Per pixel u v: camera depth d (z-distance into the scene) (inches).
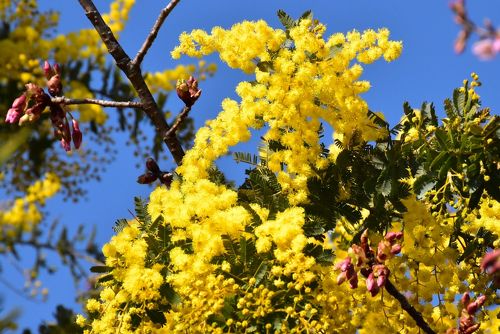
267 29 120.4
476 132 116.9
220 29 123.7
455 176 119.2
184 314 104.7
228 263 103.2
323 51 120.0
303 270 102.0
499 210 121.2
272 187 115.7
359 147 119.5
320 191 115.6
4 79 248.4
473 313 109.3
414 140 120.2
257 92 117.9
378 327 111.4
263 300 101.0
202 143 118.0
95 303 112.7
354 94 120.3
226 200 108.5
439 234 118.0
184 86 126.9
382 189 117.3
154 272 105.0
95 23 132.0
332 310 104.7
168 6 129.5
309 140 116.7
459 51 44.1
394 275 115.0
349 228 124.3
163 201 111.3
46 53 256.8
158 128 130.5
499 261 51.7
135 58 130.3
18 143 57.5
